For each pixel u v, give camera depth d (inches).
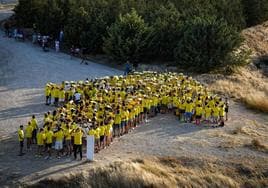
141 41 2218.3
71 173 1192.8
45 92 1760.6
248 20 2869.1
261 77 2358.5
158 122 1615.4
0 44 2511.1
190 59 2161.7
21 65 2159.2
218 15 2529.5
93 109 1461.6
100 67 2218.3
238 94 1983.3
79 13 2426.2
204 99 1652.3
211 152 1396.4
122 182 1194.0
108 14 2431.1
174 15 2365.9
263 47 2659.9
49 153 1294.3
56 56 2348.7
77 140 1272.1
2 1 3855.8
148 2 2615.7
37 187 1146.7
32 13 2746.1
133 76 1850.4
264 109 1798.7
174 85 1768.0
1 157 1289.4
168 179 1226.6
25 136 1408.7
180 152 1380.4
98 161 1272.1
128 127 1510.8
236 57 2256.4
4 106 1669.5
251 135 1546.5
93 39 2362.2
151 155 1344.7
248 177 1298.0
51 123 1320.1
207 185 1238.9
